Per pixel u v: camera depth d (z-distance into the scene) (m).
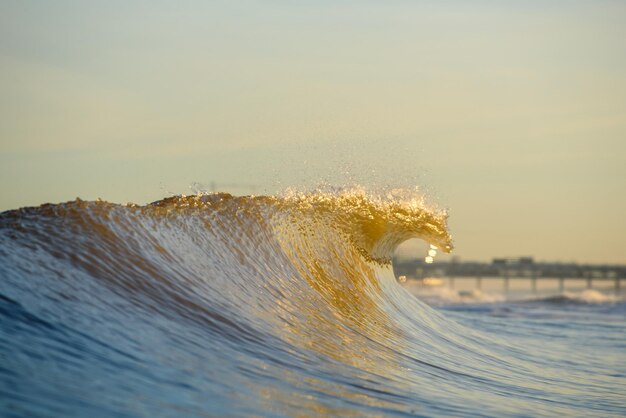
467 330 73.75
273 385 34.47
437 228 71.12
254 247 53.81
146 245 44.03
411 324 62.94
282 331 44.22
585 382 54.78
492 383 47.97
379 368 44.12
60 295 34.88
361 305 59.66
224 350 37.47
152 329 36.03
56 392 26.14
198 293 43.03
